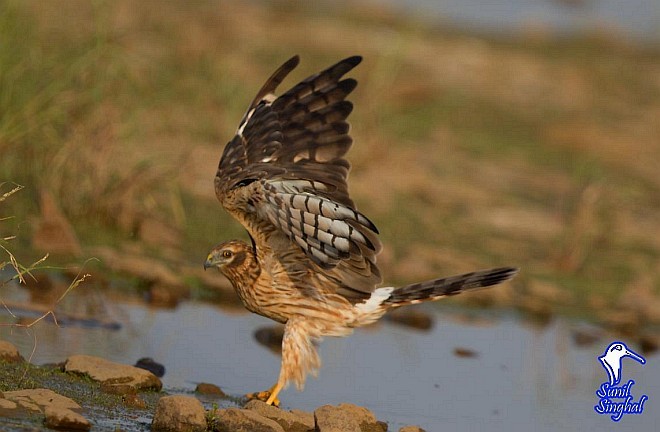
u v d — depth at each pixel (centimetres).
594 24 3375
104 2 1648
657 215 2003
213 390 1016
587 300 1541
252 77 2220
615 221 1894
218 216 1600
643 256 1775
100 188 1471
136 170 1501
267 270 1010
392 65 2331
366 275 974
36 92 1445
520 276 1600
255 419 884
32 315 1152
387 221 1725
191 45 2145
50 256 1323
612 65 3031
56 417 845
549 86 2728
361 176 1894
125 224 1472
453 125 2295
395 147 2039
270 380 1080
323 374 1130
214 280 1361
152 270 1330
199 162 1720
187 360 1102
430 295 1003
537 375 1207
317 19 2889
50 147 1448
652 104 2741
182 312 1267
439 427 1007
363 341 1262
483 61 2798
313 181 939
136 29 2117
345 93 1005
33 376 959
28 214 1399
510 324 1408
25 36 1483
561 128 2377
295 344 1007
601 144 2331
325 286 1001
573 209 1916
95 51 1503
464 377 1170
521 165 2161
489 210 1877
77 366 982
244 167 984
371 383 1116
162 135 1772
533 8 3550
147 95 1686
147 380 987
